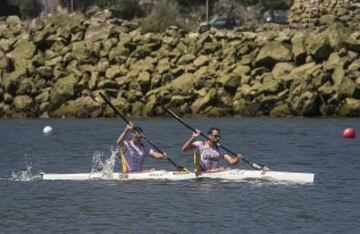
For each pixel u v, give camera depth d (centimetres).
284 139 12862
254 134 13662
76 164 10494
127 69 18988
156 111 17738
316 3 19400
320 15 19400
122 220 6875
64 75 19075
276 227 6594
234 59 18475
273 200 7612
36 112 18625
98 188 8369
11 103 19000
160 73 18550
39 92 18912
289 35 18550
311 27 19050
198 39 19225
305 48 17938
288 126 14938
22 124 16625
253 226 6625
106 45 19525
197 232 6444
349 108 16712
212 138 8844
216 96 17625
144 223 6762
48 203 7619
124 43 19450
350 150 11419
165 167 10012
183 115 17612
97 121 17025
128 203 7550
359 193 7962
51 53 19750
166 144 12456
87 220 6894
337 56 17525
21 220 6938
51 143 13000
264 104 17250
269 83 17462
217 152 8881
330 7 19312
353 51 17688
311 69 17412
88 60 19412
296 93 17088
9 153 11738
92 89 18625
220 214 7050
